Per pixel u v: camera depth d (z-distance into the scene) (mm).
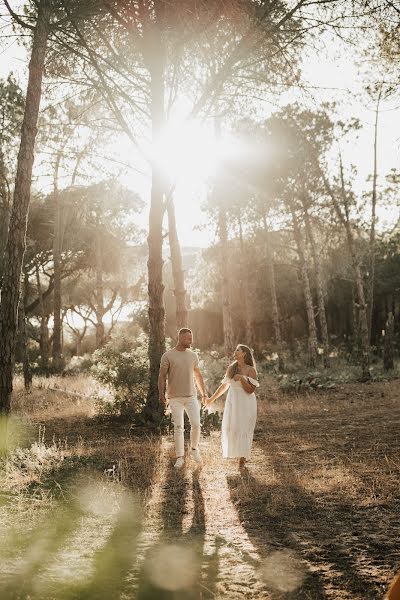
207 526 5191
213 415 11859
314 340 26359
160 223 12047
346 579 3914
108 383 12680
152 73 11016
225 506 5836
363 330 21578
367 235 31141
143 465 7625
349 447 8953
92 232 34562
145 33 9844
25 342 18797
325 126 22766
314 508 5727
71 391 17594
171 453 8531
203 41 9672
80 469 7297
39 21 8867
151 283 12000
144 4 9141
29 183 8797
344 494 6188
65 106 11609
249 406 7652
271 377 21844
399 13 8859
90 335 54688
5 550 4352
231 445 7574
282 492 6266
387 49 9781
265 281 36188
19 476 6773
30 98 8836
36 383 19750
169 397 7824
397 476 6867
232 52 9703
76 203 29688
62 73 10789
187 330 7887
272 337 38938
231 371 7844
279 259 35344
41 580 3748
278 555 4406
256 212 26844
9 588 3590
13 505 5625
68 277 43188
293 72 9938
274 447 9180
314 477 6992
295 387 18859
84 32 10094
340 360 30406
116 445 9219
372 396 16516
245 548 4574
